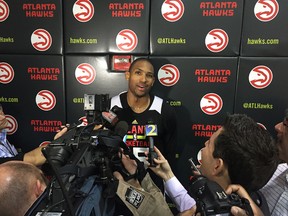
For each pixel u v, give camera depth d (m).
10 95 2.16
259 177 0.73
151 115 1.92
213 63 1.99
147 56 2.03
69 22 2.04
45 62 2.10
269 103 1.99
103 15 2.01
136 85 1.85
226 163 0.74
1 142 1.81
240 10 1.91
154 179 1.69
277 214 1.06
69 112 2.15
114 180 0.76
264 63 1.94
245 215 0.61
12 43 2.10
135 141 1.92
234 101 2.01
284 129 1.00
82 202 0.62
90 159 0.75
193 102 2.05
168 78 2.04
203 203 0.63
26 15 2.05
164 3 1.95
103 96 1.06
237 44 1.95
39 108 2.16
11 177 0.77
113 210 0.74
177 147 2.11
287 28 1.89
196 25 1.96
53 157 0.72
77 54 2.08
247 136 0.72
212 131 2.06
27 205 0.76
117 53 2.05
